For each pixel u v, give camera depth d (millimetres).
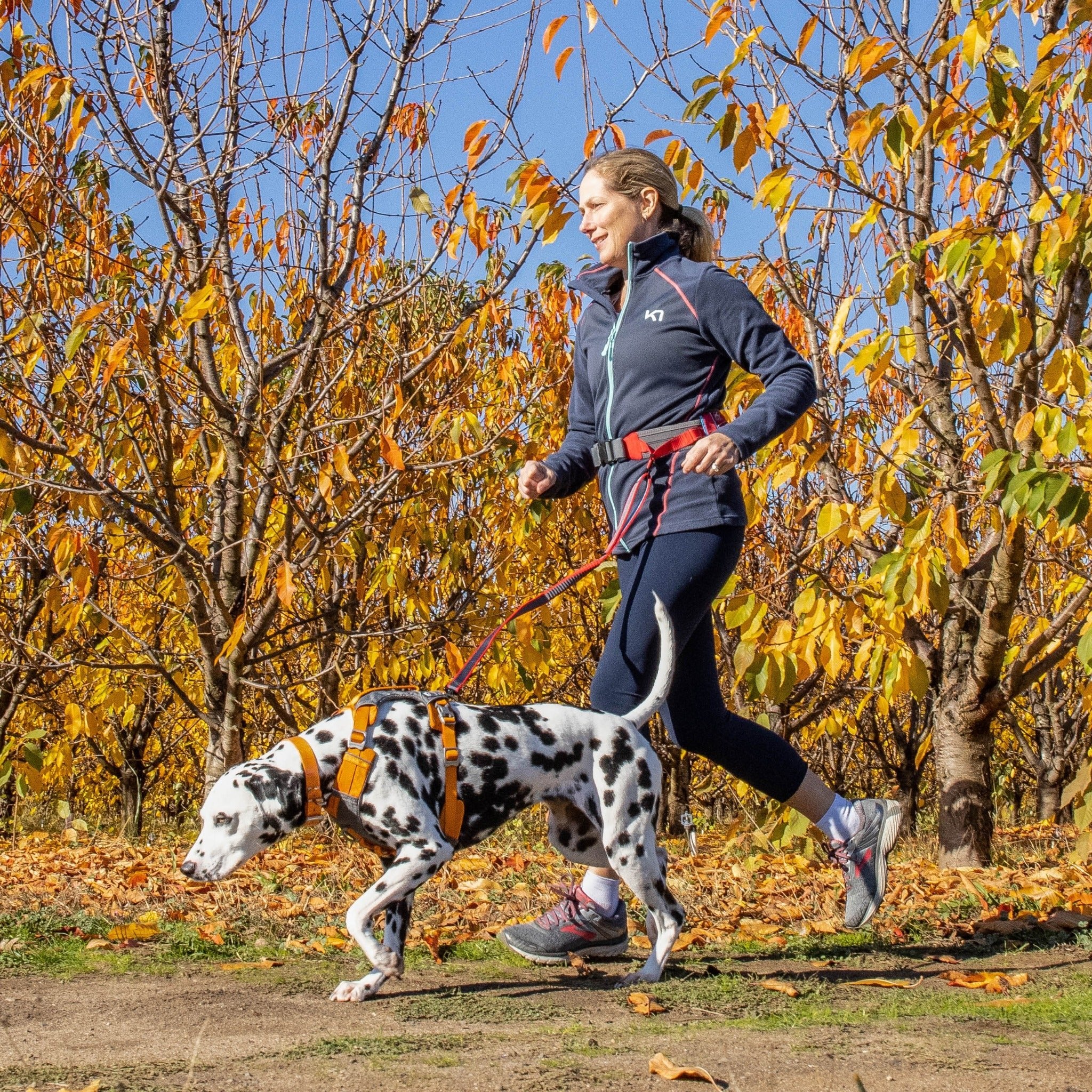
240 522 6156
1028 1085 1997
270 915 4137
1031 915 4109
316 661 8609
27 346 5004
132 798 10047
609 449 3346
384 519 6996
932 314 5609
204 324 6035
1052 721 10039
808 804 3555
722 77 4023
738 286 3213
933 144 3975
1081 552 5984
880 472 4207
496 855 6176
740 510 3262
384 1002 2803
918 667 4469
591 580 7648
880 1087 1990
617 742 3076
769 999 2869
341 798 2895
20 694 7871
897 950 3746
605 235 3391
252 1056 2246
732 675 8094
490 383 7266
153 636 8094
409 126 5863
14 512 5133
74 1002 2787
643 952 3654
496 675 6055
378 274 7211
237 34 5773
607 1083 2002
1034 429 4148
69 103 5031
